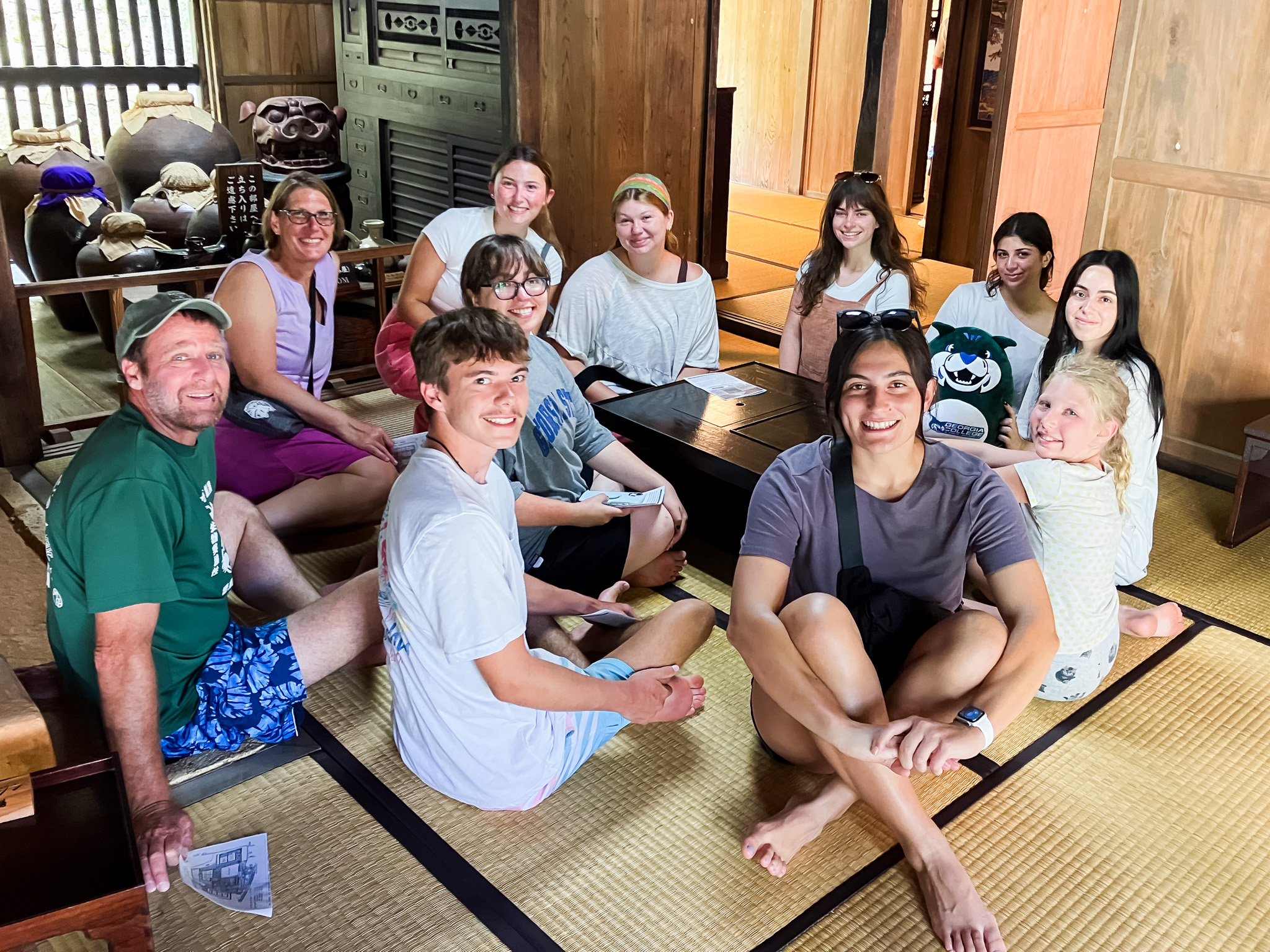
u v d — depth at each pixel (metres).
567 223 4.81
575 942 1.80
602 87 4.70
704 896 1.90
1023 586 1.88
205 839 2.00
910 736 1.67
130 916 1.49
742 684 2.53
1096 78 4.47
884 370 1.83
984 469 1.93
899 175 7.58
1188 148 3.60
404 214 5.74
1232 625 2.84
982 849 2.03
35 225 4.68
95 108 5.73
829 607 1.85
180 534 1.88
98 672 1.79
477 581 1.75
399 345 3.51
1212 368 3.70
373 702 2.42
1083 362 2.32
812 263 3.54
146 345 1.76
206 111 5.74
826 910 1.88
